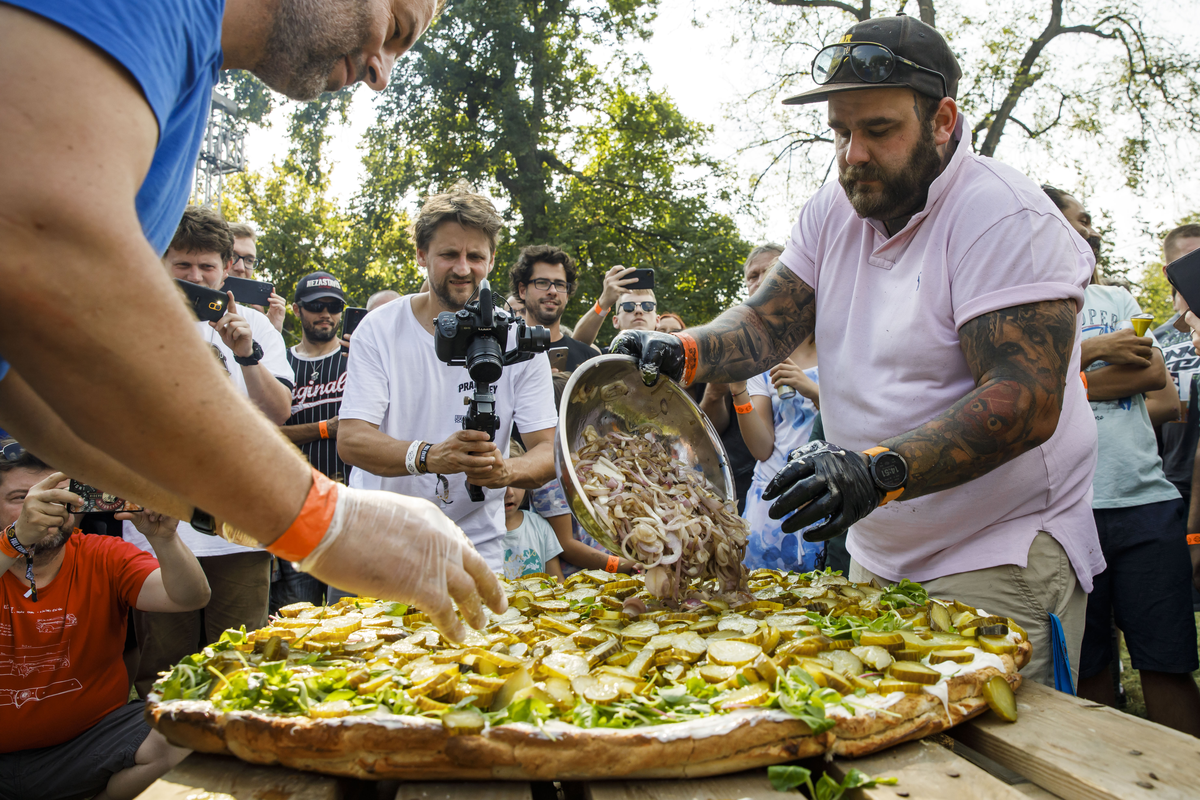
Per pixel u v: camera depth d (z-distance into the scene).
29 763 2.34
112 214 0.78
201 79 1.06
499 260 20.31
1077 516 1.95
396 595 1.06
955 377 1.90
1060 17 15.45
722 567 1.90
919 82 1.78
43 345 0.77
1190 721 2.95
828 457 1.58
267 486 0.92
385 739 1.12
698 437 2.11
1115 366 3.05
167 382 0.82
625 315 4.76
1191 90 14.93
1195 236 4.10
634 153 22.98
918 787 1.13
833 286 2.16
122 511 2.34
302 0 1.14
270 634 1.61
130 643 2.93
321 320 4.34
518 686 1.25
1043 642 1.88
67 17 0.79
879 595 1.87
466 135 21.44
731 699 1.25
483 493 2.56
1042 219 1.77
